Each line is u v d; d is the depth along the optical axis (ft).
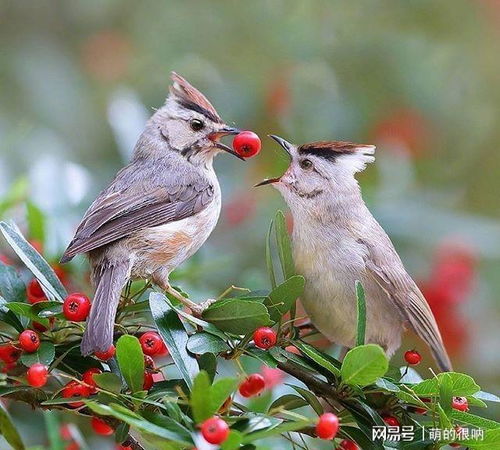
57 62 55.31
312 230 35.24
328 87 52.19
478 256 46.24
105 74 55.26
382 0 54.80
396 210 46.60
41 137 51.06
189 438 22.90
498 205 53.26
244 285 39.81
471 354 45.34
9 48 55.62
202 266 37.45
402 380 30.04
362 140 52.31
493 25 54.90
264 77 52.54
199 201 35.76
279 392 35.55
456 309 44.86
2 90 54.08
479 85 54.34
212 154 37.70
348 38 53.57
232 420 23.99
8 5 57.47
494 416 41.11
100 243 31.86
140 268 33.35
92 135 53.93
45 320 27.53
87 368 27.58
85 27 57.77
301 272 35.12
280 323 28.60
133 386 25.11
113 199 34.04
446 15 54.80
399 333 36.11
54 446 30.94
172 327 26.73
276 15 54.08
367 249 34.91
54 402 24.80
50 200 40.16
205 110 37.83
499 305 46.52
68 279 35.47
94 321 26.73
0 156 46.78
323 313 34.96
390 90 53.26
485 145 53.93
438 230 46.29
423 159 53.06
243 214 48.65
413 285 35.32
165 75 53.36
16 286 28.68
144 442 28.37
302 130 51.24
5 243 36.11
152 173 35.96
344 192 35.65
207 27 54.44
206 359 26.66
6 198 37.37
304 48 53.06
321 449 36.04
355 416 27.50
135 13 57.36
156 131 37.68
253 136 32.65
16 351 27.02
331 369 26.61
